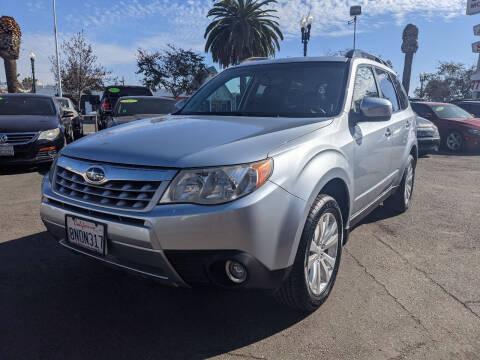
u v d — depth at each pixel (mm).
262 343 2332
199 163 2102
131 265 2318
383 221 4613
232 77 3773
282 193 2186
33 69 23984
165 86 37969
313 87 3285
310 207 2367
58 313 2627
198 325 2512
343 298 2834
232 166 2098
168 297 2850
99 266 3328
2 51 19750
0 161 6961
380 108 2941
